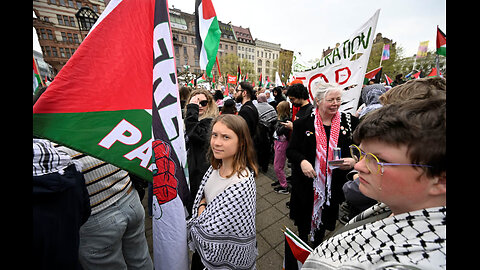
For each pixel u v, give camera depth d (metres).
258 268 1.80
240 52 52.31
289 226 2.32
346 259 0.52
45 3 20.69
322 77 2.55
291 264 0.91
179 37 41.91
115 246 1.16
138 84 0.94
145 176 0.98
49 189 0.70
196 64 44.59
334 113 1.62
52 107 0.77
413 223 0.44
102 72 0.86
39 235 0.69
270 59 59.09
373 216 0.66
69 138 0.80
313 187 1.74
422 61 18.03
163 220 1.06
